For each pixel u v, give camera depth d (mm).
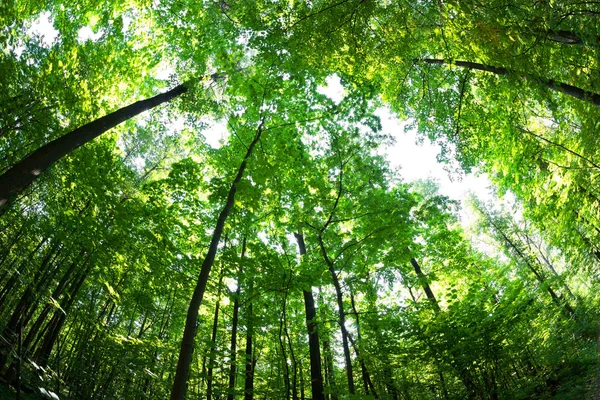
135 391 10227
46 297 7289
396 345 9188
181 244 10094
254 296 8898
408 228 8992
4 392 6141
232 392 8695
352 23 6766
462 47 6586
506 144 9641
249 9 7570
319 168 9688
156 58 10703
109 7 9562
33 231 7500
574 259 11086
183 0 9594
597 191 8570
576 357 8930
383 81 10117
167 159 14602
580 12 4418
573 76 5695
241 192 6988
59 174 7672
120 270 8953
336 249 9430
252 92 8188
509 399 8758
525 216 11938
